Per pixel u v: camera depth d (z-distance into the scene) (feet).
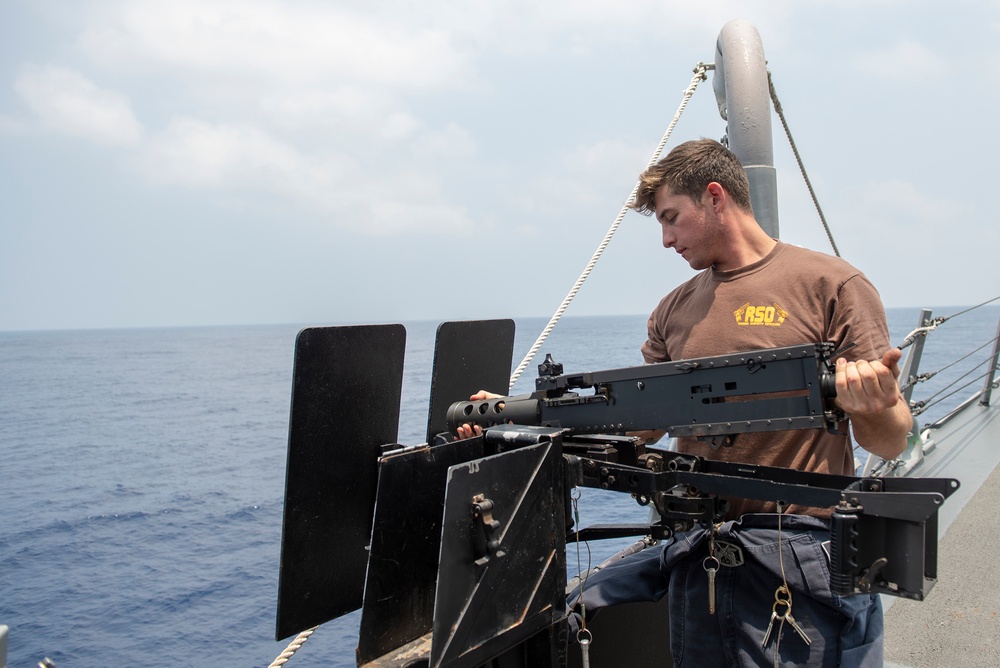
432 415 7.97
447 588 5.01
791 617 6.59
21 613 37.63
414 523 6.15
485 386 8.66
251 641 33.24
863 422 6.34
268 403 164.04
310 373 6.54
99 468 85.25
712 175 7.21
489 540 5.22
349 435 7.02
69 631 35.14
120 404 164.86
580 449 6.79
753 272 7.23
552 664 6.09
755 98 12.44
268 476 78.07
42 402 170.71
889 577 5.35
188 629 34.99
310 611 6.90
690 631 7.35
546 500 5.94
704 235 7.32
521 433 6.26
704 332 7.39
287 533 6.59
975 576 12.34
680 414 6.32
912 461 18.56
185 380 237.25
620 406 6.66
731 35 12.89
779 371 5.80
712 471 6.79
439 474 6.29
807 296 6.87
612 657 9.10
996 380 27.30
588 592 8.22
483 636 5.30
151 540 53.31
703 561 7.13
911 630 10.97
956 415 24.12
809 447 6.93
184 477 78.38
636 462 6.64
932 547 5.31
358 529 7.23
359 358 6.98
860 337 6.58
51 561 47.70
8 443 108.17
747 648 6.84
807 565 6.52
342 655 30.17
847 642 6.62
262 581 42.52
